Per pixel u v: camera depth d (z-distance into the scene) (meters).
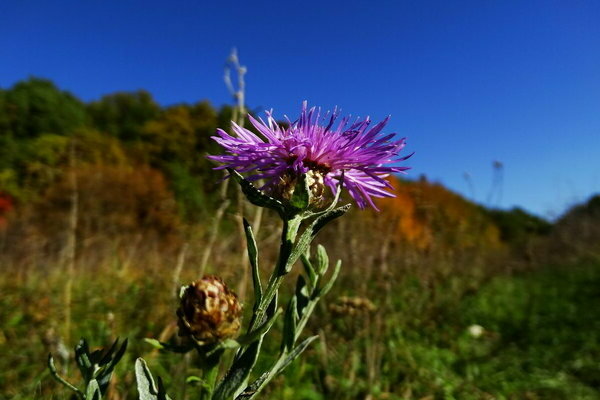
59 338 0.21
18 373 0.20
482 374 0.27
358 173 0.12
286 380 0.22
